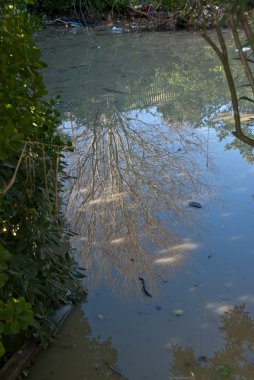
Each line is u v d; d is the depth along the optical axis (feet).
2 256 4.82
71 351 8.27
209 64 27.30
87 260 10.68
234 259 10.46
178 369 7.91
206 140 16.89
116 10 39.55
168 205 12.77
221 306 9.19
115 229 11.81
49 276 8.31
